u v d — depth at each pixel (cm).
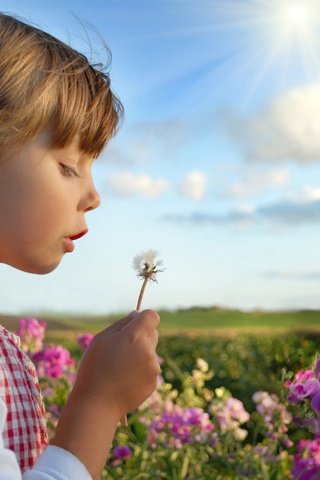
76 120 60
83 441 56
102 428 57
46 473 54
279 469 138
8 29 61
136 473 144
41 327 175
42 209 58
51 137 59
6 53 59
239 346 326
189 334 377
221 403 160
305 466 118
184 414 153
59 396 164
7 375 61
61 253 61
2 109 57
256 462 142
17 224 58
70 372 168
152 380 60
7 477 52
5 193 57
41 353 164
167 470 142
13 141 57
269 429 144
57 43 63
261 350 314
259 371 283
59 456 55
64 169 60
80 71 62
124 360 59
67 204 60
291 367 265
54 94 59
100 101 63
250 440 188
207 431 152
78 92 61
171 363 215
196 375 196
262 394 147
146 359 60
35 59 60
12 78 58
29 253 59
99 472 56
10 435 59
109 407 58
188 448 147
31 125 57
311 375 110
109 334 61
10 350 64
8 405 60
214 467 148
